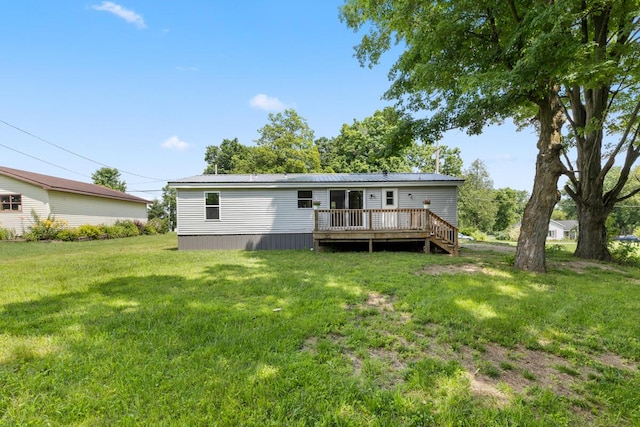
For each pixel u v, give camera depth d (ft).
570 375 8.38
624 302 14.70
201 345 9.45
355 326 11.37
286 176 44.39
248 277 19.69
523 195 170.50
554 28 16.26
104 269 22.65
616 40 25.07
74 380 7.41
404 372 8.13
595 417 6.59
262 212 39.75
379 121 83.46
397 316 12.48
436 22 23.53
